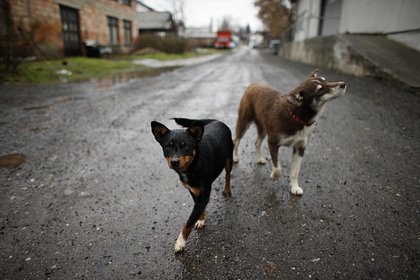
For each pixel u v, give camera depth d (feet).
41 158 14.49
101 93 30.94
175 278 7.38
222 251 8.29
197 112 22.80
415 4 34.35
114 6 77.87
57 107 24.54
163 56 86.99
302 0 99.66
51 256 8.16
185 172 8.33
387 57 33.86
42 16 50.67
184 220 9.74
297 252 8.13
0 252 8.29
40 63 46.24
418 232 8.74
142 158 14.57
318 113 10.23
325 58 53.83
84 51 64.64
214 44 217.97
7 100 26.68
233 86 35.58
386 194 10.81
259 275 7.38
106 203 10.74
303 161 13.84
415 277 7.18
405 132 16.83
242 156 14.82
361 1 48.62
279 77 41.98
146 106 24.94
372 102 23.68
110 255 8.18
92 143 16.51
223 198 11.07
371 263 7.64
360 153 14.47
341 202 10.46
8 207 10.44
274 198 10.94
